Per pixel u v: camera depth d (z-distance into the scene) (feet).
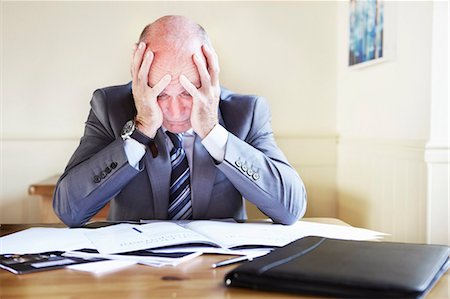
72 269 2.82
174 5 9.37
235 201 4.62
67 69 9.28
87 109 9.34
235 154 4.07
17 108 9.22
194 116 3.92
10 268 2.79
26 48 9.19
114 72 9.36
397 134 7.00
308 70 9.61
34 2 9.14
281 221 4.21
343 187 9.31
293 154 9.61
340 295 2.26
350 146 8.87
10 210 9.28
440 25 6.03
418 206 6.34
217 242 3.32
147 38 3.78
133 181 4.47
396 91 7.02
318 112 9.66
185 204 4.46
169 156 4.36
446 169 6.11
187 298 2.35
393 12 6.95
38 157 9.29
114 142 4.09
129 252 3.09
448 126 6.11
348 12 8.97
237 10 9.45
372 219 7.87
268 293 2.39
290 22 9.54
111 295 2.39
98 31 9.29
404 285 2.20
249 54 9.52
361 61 8.19
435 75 6.07
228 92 5.01
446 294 2.43
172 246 3.22
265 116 4.80
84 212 4.13
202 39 3.81
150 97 3.85
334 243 2.94
